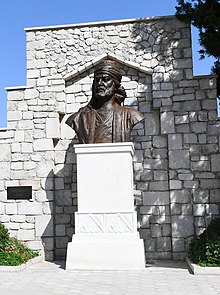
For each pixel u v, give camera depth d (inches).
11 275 273.9
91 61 401.1
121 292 212.8
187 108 379.6
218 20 340.8
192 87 381.7
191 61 385.1
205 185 366.9
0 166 395.9
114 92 340.2
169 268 306.3
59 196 392.5
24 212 385.4
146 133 389.7
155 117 391.2
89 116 333.7
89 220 307.4
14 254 323.0
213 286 229.1
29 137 396.8
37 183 388.5
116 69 340.8
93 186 312.0
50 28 411.5
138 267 293.3
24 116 400.5
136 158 387.9
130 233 301.3
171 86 384.5
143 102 394.6
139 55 395.2
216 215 361.1
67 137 401.7
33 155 393.4
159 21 396.5
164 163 382.9
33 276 269.1
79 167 315.9
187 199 366.3
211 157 370.3
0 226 344.5
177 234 362.3
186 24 390.0
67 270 294.2
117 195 308.3
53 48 409.7
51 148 392.8
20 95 404.8
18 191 389.4
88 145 316.2
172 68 387.2
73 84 409.4
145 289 221.1
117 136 322.7
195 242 332.5
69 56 406.3
